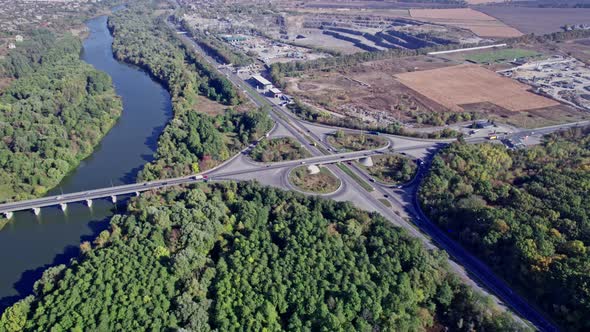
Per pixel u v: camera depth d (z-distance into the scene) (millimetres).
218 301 176625
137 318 167625
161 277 186875
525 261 195875
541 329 175125
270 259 199875
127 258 196750
